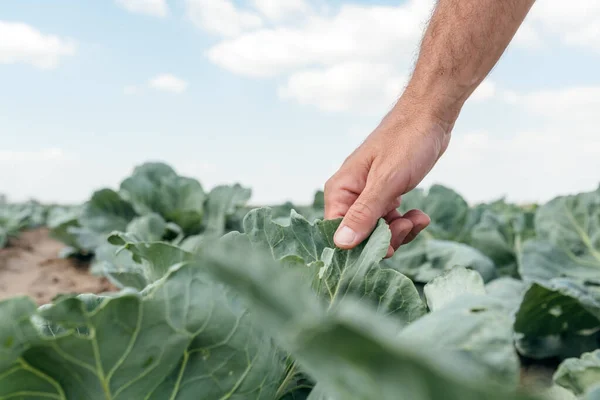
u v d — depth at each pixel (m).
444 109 2.08
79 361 0.88
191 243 4.35
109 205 5.12
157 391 0.94
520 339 2.27
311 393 1.09
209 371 0.97
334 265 1.51
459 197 4.52
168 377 0.95
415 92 2.10
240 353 0.99
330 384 0.64
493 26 2.05
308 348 0.55
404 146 1.97
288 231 1.52
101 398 0.90
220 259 0.60
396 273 1.38
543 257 2.98
